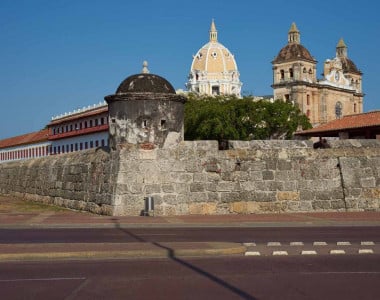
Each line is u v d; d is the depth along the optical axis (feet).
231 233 55.42
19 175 126.11
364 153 79.61
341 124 181.98
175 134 77.82
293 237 50.93
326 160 78.38
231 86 588.91
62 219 72.54
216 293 26.84
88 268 34.68
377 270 32.83
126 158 75.97
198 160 76.54
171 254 39.27
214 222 65.77
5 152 445.37
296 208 76.89
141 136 76.59
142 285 29.04
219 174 76.54
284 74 414.00
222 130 214.28
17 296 26.78
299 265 34.78
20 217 77.10
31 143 396.78
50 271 33.73
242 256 38.86
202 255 39.40
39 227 66.08
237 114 228.43
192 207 75.61
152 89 77.77
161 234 54.95
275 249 42.27
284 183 77.05
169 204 75.20
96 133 308.60
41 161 113.50
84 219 71.77
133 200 75.25
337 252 40.16
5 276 32.14
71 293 27.35
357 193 78.28
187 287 28.35
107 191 77.92
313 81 420.36
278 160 77.36
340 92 435.94
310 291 27.07
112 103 78.95
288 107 238.27
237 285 28.66
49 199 102.89
